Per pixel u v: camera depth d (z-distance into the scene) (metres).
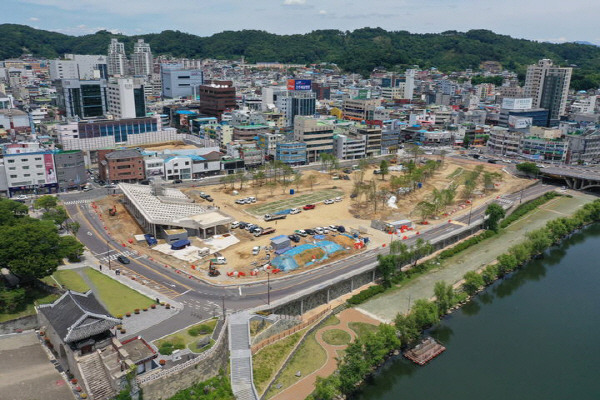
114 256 192.62
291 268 183.88
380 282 190.38
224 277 175.88
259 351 138.75
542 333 162.12
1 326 132.50
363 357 133.12
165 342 128.50
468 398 130.00
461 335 159.88
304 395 124.38
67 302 125.75
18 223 172.25
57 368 120.12
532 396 131.25
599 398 130.62
